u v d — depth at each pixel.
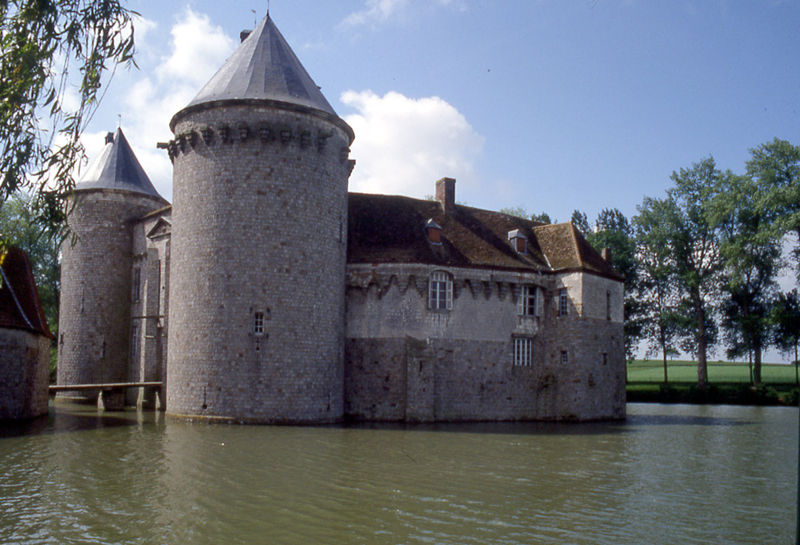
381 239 37.09
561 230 41.81
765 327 58.69
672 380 78.75
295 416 30.84
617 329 41.12
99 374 42.72
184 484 18.31
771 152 56.38
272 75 32.59
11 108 10.93
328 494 17.62
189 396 30.94
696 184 62.88
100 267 43.34
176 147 32.91
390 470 21.06
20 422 31.36
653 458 25.36
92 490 17.48
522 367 38.44
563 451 26.42
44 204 11.52
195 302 31.20
